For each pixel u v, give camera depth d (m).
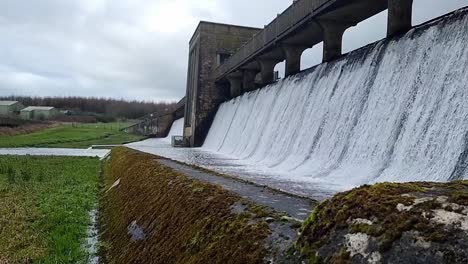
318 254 4.57
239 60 51.81
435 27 19.09
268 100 41.19
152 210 11.23
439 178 15.93
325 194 17.45
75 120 161.88
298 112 32.06
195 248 7.22
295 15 33.72
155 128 109.88
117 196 17.09
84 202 18.16
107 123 160.88
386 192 4.79
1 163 35.84
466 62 16.66
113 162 30.73
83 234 13.36
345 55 28.09
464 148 15.30
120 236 11.95
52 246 11.83
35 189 21.39
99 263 10.84
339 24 31.27
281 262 5.04
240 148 43.66
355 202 4.75
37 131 102.88
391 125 20.22
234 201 7.92
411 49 20.34
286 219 6.36
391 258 3.92
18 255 11.02
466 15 17.30
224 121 57.16
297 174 25.22
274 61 48.09
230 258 5.99
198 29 67.38
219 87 66.75
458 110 16.28
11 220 14.52
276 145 33.94
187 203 9.18
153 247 9.07
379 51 23.22
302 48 40.25
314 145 27.31
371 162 20.77
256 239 5.88
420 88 19.02
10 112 163.75
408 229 4.05
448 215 4.04
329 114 26.75
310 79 32.16
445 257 3.68
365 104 23.02
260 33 43.47
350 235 4.41
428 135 17.45
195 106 66.44
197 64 66.56
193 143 65.56
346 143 23.58
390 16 23.05
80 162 38.59
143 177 15.70
